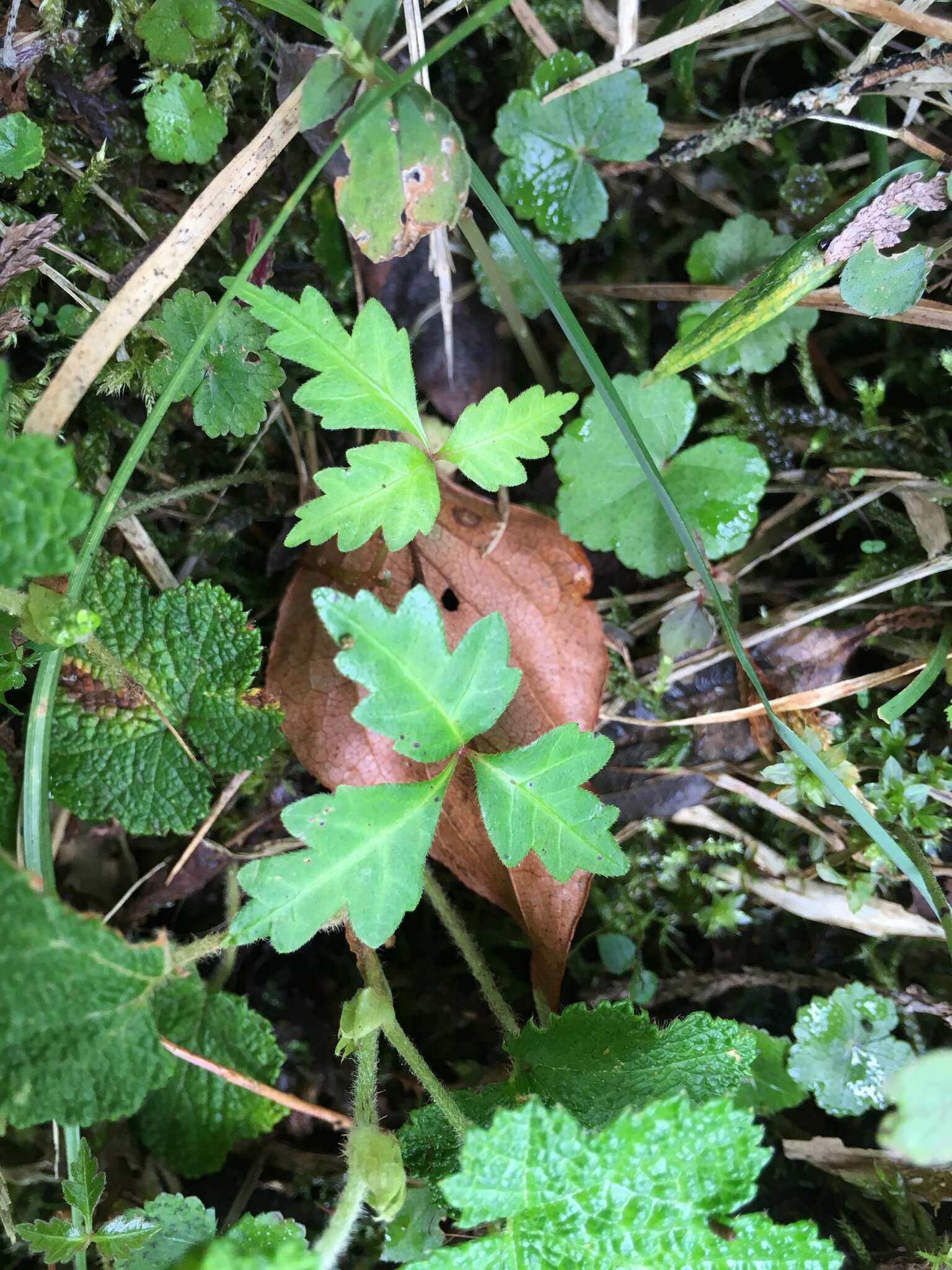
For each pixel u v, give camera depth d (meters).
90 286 0.17
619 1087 0.15
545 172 0.18
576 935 0.18
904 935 0.18
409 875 0.13
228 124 0.18
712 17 0.16
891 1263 0.17
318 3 0.16
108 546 0.18
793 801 0.17
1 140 0.16
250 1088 0.15
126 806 0.16
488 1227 0.16
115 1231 0.14
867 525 0.18
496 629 0.14
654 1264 0.12
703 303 0.18
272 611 0.19
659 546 0.17
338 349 0.14
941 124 0.18
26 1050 0.11
